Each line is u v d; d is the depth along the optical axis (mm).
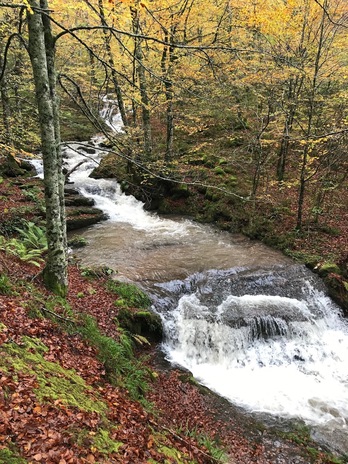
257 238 15352
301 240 14336
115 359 6977
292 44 13711
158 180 18328
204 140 22016
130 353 8055
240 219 16359
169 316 10180
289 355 9922
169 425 6273
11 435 3549
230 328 9852
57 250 7770
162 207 18344
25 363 4863
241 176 19219
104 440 4250
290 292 11797
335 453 6848
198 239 15234
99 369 6211
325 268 12453
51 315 6715
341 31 13562
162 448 4980
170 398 7480
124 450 4297
